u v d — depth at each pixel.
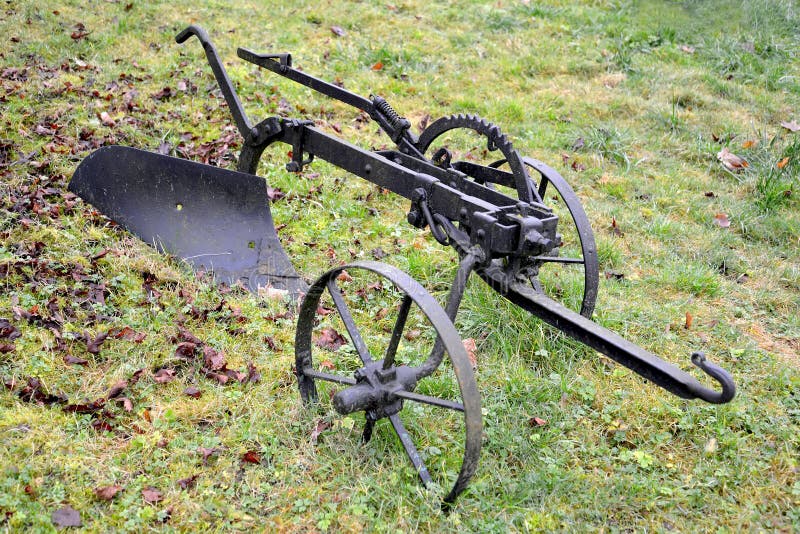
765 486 3.23
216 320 4.08
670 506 3.12
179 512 2.91
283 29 8.16
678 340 4.23
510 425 3.49
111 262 4.36
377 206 5.50
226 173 4.53
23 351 3.62
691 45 8.80
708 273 4.84
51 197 4.91
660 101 7.45
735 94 7.64
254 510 2.96
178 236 4.61
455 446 3.35
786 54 8.60
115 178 4.71
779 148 6.54
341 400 2.99
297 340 3.38
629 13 9.45
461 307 4.32
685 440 3.52
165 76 6.78
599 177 6.20
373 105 4.26
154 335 3.85
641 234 5.39
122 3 8.02
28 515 2.79
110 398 3.43
